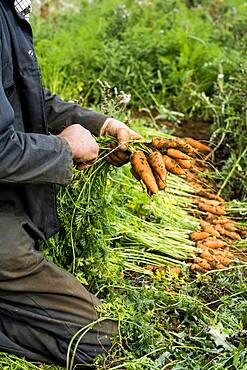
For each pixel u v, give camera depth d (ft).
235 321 13.09
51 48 24.11
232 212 17.78
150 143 13.44
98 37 25.64
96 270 13.60
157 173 13.03
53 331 12.25
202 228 16.69
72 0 30.04
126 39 25.43
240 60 23.29
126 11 26.53
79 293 12.37
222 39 26.45
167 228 16.43
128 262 15.15
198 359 12.22
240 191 18.69
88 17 27.32
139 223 16.15
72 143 12.25
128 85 23.90
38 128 12.30
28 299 12.18
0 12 11.60
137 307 13.14
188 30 26.05
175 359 12.32
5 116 11.10
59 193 13.47
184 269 14.93
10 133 11.24
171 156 13.34
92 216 13.67
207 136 21.62
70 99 20.11
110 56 24.29
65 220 13.50
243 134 19.76
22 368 11.98
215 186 18.93
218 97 21.38
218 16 28.25
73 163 12.53
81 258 13.48
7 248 11.76
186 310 13.28
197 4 31.45
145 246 15.71
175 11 28.30
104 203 13.94
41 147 11.52
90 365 12.28
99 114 13.78
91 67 24.41
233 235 16.58
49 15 28.58
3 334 12.24
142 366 11.98
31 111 12.16
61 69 24.23
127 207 16.66
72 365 12.28
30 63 11.94
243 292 14.03
